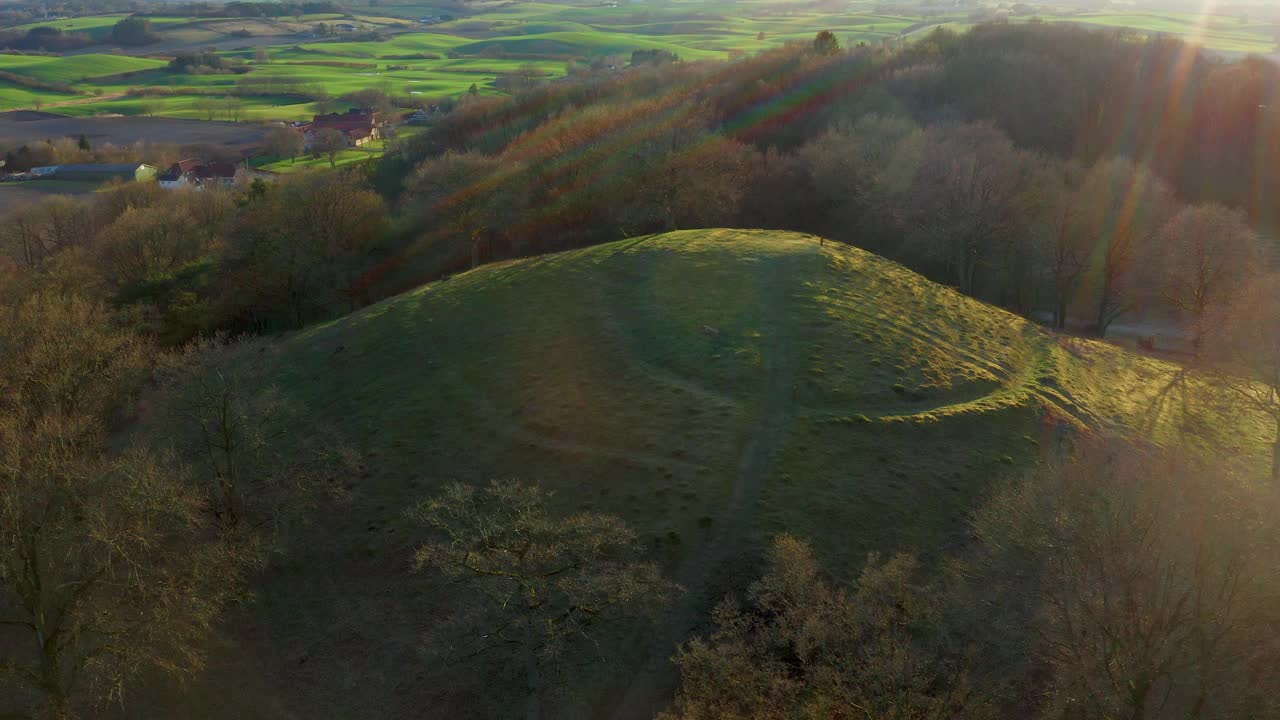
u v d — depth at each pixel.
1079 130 136.62
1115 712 31.00
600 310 70.19
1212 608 30.36
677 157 100.50
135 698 42.19
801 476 49.94
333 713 41.62
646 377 60.31
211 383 53.84
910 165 101.25
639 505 49.19
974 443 53.25
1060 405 58.66
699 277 73.12
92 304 82.81
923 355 62.06
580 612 41.94
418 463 56.12
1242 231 80.75
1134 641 31.22
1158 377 68.75
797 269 73.50
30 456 42.12
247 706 42.12
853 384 57.81
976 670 33.31
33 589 37.78
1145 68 153.62
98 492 41.28
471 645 43.31
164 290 94.00
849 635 33.81
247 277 95.25
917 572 44.69
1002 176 95.94
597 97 178.62
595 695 40.12
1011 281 100.69
